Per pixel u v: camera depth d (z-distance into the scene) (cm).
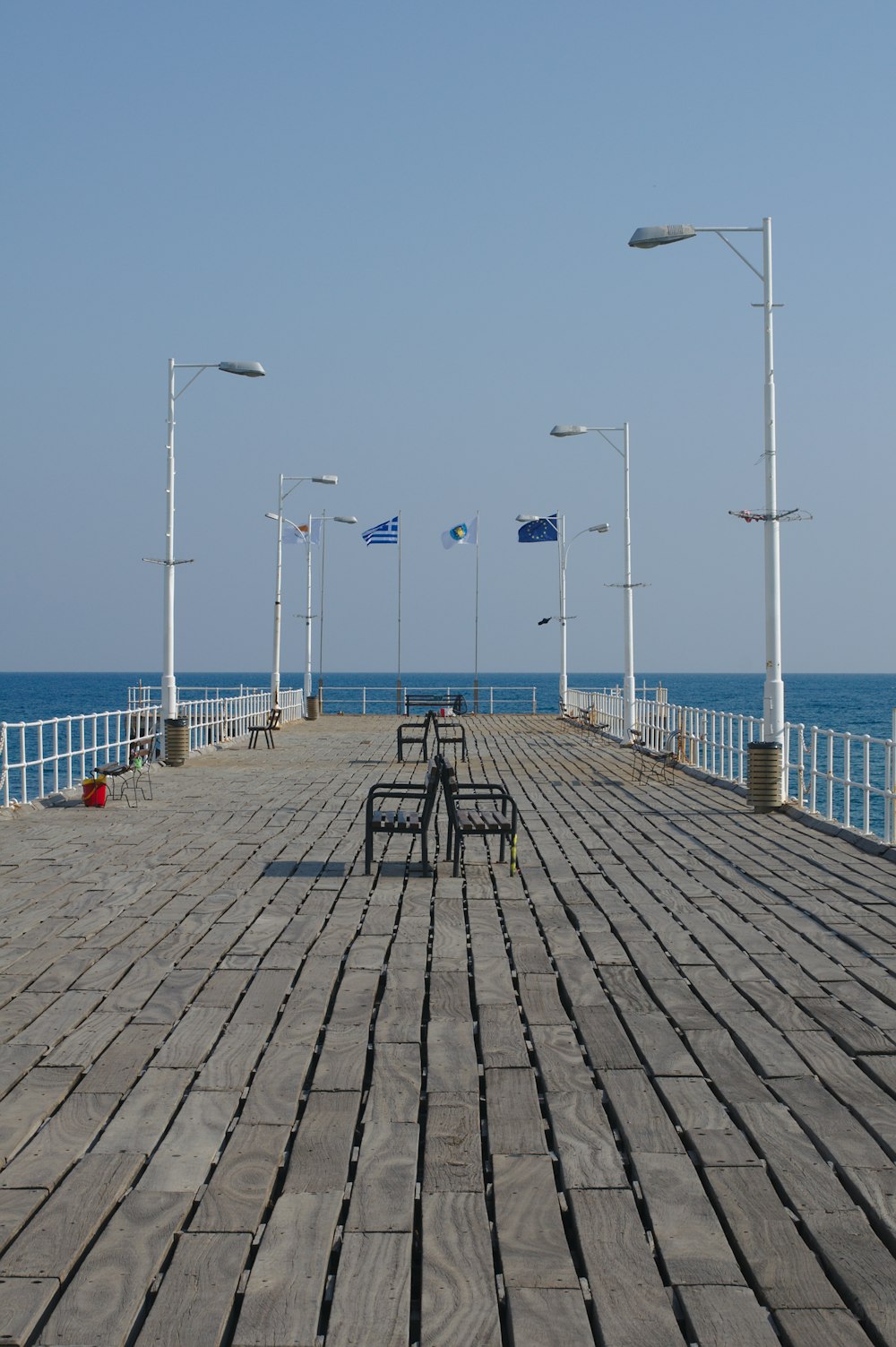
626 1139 530
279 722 3988
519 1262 422
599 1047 658
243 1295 400
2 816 1622
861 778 3825
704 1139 529
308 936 924
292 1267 416
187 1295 398
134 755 2067
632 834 1492
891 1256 422
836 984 782
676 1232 443
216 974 810
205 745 3006
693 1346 373
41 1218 450
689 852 1348
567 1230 452
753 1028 689
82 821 1605
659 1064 628
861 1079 601
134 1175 491
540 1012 726
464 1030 690
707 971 820
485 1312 391
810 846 1396
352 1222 450
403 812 1299
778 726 1791
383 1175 491
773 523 1828
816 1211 457
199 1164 500
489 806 1772
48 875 1191
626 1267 418
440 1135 535
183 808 1748
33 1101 573
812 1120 548
